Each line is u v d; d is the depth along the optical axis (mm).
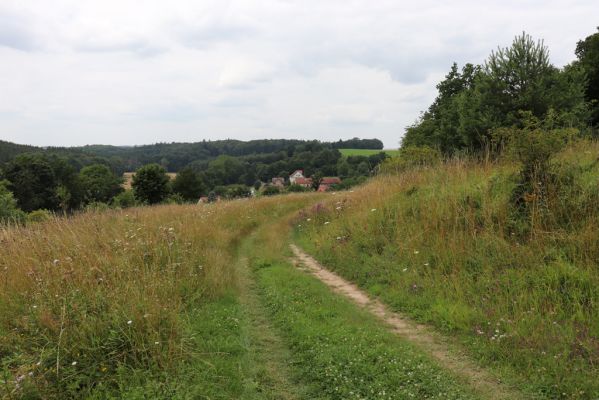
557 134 7566
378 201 11086
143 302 4859
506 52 15078
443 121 23719
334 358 4566
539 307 5223
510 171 8398
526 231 6812
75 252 6594
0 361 4043
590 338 4402
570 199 6672
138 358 4207
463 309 5676
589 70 18938
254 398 3947
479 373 4277
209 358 4508
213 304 6242
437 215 8492
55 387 3715
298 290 7418
